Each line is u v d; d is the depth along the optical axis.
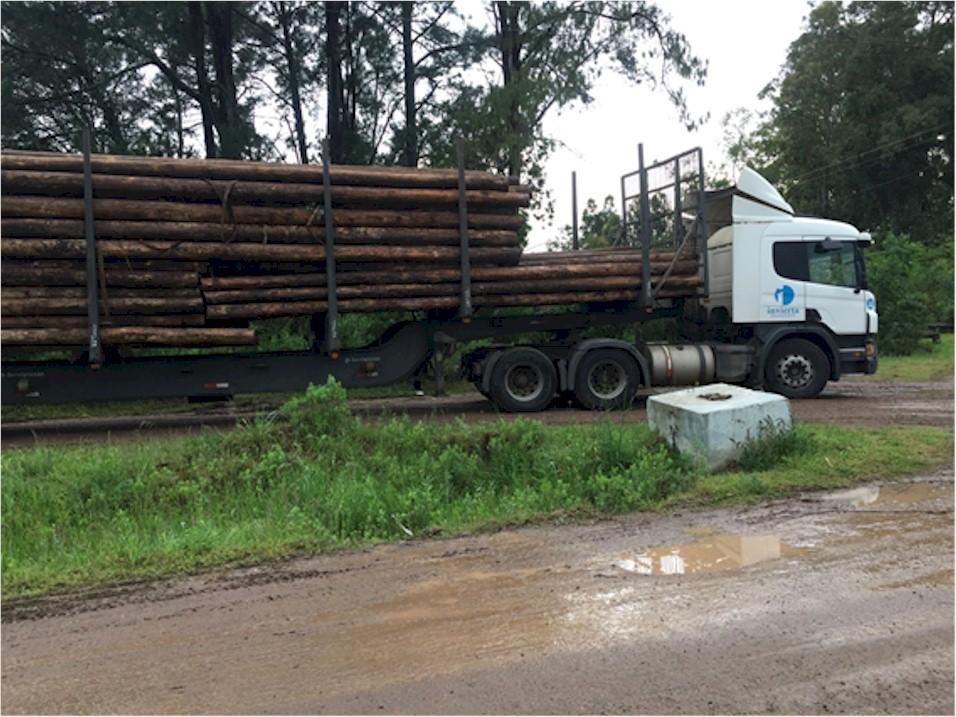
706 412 8.41
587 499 7.51
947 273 29.59
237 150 22.59
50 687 3.94
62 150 24.16
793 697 3.77
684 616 4.73
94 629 4.67
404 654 4.27
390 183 12.50
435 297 12.86
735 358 14.35
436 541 6.46
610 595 5.11
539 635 4.49
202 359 12.14
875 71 42.97
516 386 13.56
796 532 6.45
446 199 12.70
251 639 4.50
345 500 6.99
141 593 5.27
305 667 4.13
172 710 3.71
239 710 3.70
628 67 23.92
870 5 44.44
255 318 12.13
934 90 42.44
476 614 4.82
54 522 6.99
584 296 13.82
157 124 26.48
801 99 44.62
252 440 8.67
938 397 15.28
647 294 13.83
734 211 14.46
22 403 11.43
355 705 3.73
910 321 25.64
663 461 8.29
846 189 43.97
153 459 8.19
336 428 8.98
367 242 12.38
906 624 4.57
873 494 7.62
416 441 8.83
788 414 8.84
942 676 3.96
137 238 11.28
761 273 14.43
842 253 14.78
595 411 13.58
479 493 7.82
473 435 8.95
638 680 3.94
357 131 25.16
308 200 12.11
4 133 22.61
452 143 23.17
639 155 13.92
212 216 11.59
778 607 4.84
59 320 11.09
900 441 9.38
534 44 24.17
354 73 25.38
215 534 6.37
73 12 22.64
